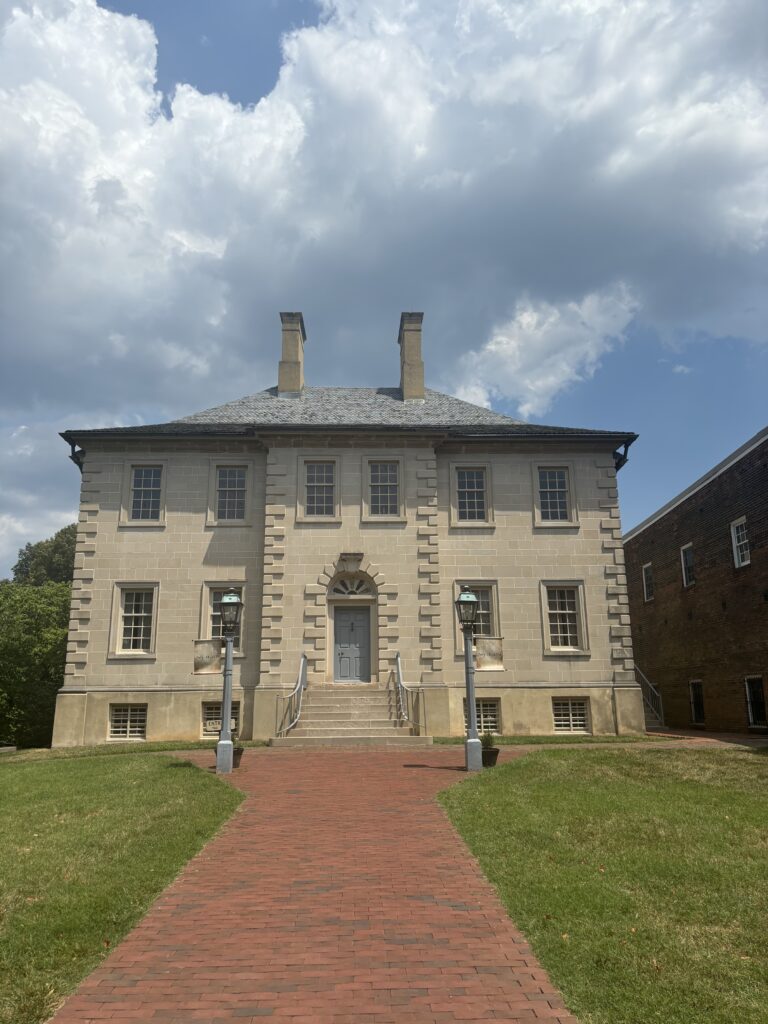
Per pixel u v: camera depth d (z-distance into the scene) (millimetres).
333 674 24703
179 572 25219
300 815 12016
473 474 26625
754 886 8219
